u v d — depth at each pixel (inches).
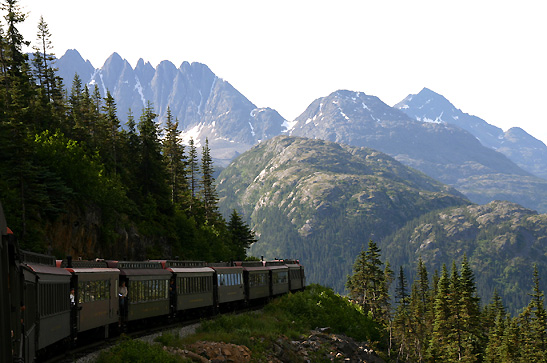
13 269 456.4
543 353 4195.4
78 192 2957.7
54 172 2881.4
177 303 1496.1
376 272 5369.1
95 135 4215.1
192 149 5418.3
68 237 2787.9
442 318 4325.8
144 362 973.2
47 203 2613.2
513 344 4163.4
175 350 1151.0
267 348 1539.1
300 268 3110.2
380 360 2359.7
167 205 4158.5
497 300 5777.6
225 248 4827.8
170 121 4945.9
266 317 2005.4
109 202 3211.1
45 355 913.5
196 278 1643.7
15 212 2377.0
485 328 5374.0
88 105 4384.8
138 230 3614.7
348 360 1955.0
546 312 4471.0
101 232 3117.6
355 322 2861.7
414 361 4707.2
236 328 1600.6
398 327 4557.1
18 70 3523.6
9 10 3410.4
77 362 917.8
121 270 1235.9
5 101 3068.4
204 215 5339.6
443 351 4382.4
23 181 2492.6
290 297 2514.8
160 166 4192.9
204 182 5398.6
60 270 927.0
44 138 2994.6
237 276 2007.9
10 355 399.9
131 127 4488.2
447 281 4510.3
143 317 1305.4
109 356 961.5
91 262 1120.8
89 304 1035.9
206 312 1769.2
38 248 2364.7
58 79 4207.7
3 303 390.6
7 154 2461.9
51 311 828.0
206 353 1224.8
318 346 1902.1
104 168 3661.4
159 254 3772.1
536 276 4623.5
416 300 5777.6
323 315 2517.2
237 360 1284.4
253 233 5812.0
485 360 4402.1
